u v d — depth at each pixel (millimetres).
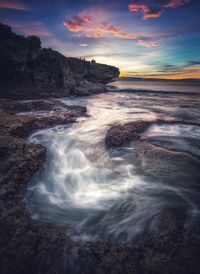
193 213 7750
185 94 56156
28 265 5320
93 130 17828
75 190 9461
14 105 21812
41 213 7781
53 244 5883
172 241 6055
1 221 6539
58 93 38656
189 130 18188
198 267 5176
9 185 8156
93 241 6398
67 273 5246
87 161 12211
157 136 16219
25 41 38656
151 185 9828
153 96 49062
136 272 5102
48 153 12898
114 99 40844
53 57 41500
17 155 9914
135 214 7770
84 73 61969
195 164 11891
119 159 12344
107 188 9625
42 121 17547
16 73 35938
